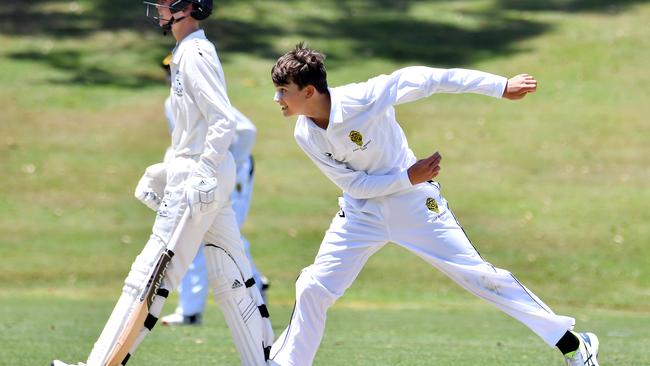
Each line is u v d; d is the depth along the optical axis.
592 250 53.25
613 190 61.31
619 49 83.62
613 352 27.02
